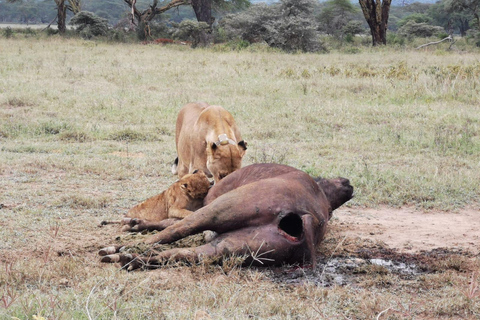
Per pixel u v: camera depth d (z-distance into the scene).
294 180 5.26
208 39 41.25
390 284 4.88
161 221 5.95
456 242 6.23
